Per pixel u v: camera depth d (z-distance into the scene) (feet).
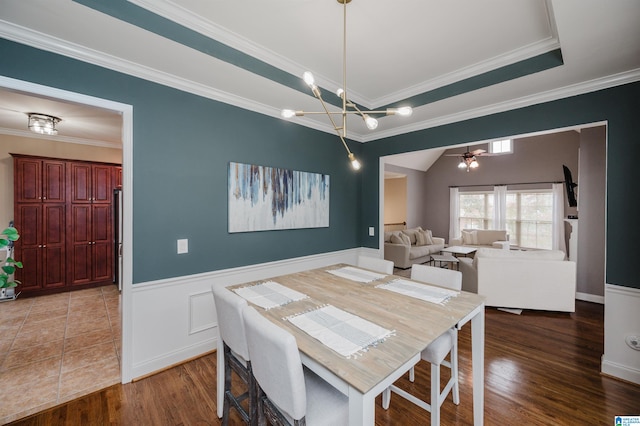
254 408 4.62
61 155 14.33
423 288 6.25
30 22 5.20
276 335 3.43
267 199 9.55
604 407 6.06
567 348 8.66
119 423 5.65
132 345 6.97
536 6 5.46
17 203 12.82
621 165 7.04
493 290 11.98
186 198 7.77
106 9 4.98
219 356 5.73
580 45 5.75
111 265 15.25
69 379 7.04
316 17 5.86
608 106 7.17
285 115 5.38
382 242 12.48
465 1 5.35
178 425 5.64
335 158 11.96
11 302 12.51
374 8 5.55
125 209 6.80
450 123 10.07
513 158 22.63
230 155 8.66
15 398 6.31
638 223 6.84
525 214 22.16
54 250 13.69
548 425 5.56
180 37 5.89
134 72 6.80
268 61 7.35
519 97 8.41
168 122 7.41
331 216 11.84
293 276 7.34
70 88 6.02
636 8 4.64
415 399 5.49
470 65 7.80
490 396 6.44
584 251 13.20
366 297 5.65
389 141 12.00
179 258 7.68
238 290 6.12
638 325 6.86
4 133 12.93
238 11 5.67
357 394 3.04
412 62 7.65
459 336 9.55
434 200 27.94
